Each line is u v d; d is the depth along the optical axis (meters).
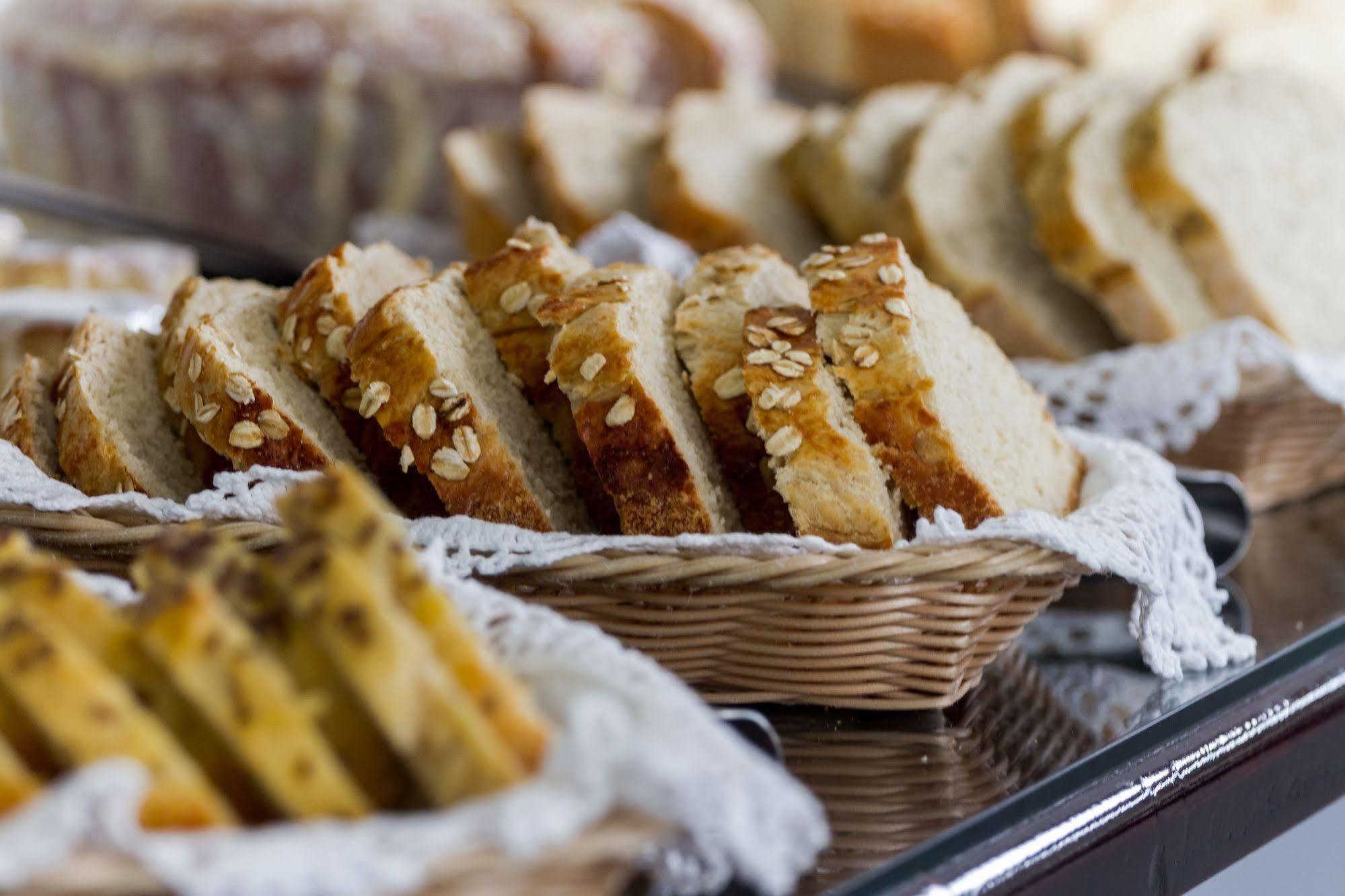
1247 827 0.96
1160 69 2.33
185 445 1.03
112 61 1.96
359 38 1.97
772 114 1.58
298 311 1.02
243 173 2.01
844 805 0.92
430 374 0.98
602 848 0.79
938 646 0.97
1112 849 0.92
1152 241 1.29
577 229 1.47
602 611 0.96
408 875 0.78
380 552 0.81
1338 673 1.02
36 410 1.02
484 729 0.79
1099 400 1.17
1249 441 1.19
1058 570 0.97
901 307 0.99
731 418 1.00
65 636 0.79
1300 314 1.30
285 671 0.80
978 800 0.92
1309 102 1.36
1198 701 0.99
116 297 1.33
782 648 0.96
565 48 2.04
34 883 0.73
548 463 1.02
